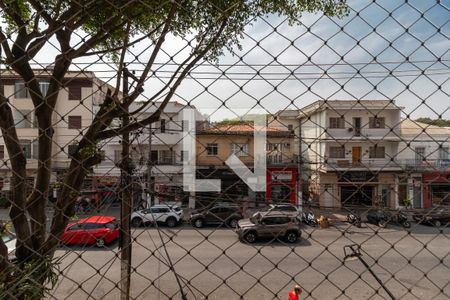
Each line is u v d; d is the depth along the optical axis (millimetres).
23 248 2139
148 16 2180
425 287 6016
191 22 1956
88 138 2342
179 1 1905
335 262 7422
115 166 2504
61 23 2213
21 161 2266
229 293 6594
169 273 6664
